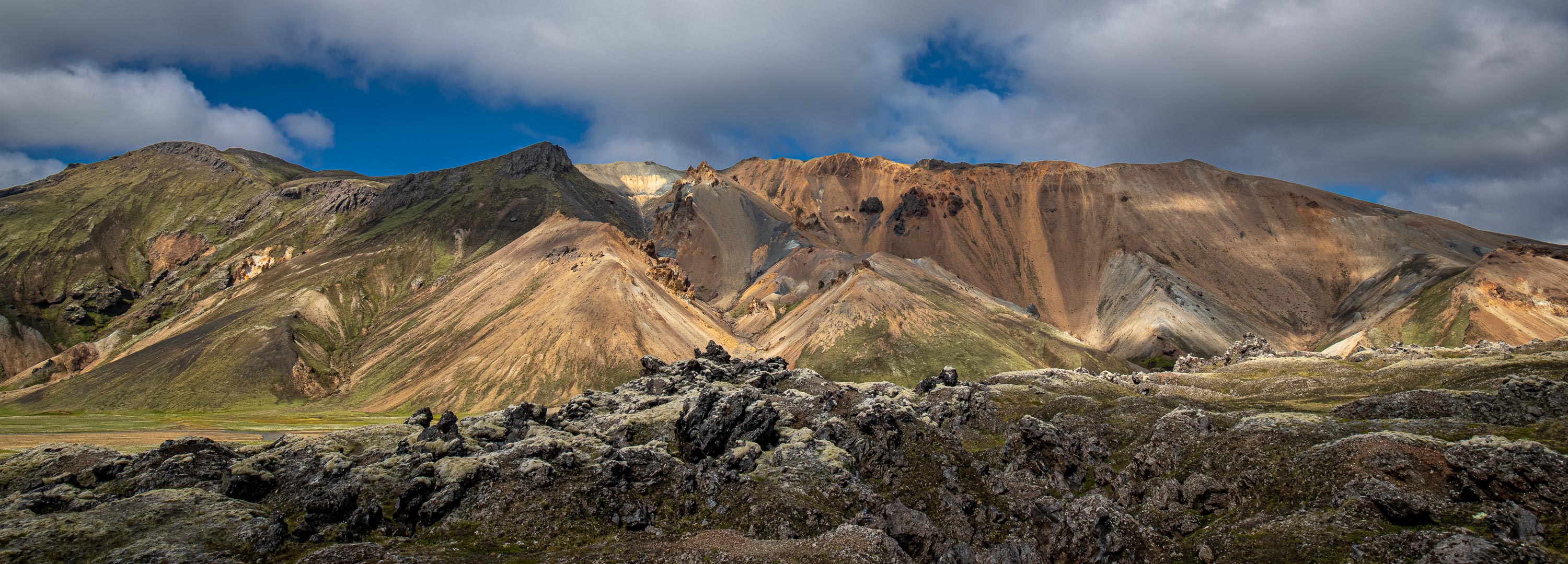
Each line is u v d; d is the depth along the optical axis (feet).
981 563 293.43
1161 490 346.33
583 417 440.04
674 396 452.35
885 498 327.47
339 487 284.41
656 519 292.61
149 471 305.73
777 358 583.99
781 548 254.88
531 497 288.51
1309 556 260.01
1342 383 492.54
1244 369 595.88
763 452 356.38
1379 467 294.87
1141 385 562.25
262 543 246.47
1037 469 398.62
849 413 419.54
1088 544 291.58
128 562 226.99
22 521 246.88
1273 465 333.42
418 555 243.40
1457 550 227.61
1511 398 352.08
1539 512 249.14
